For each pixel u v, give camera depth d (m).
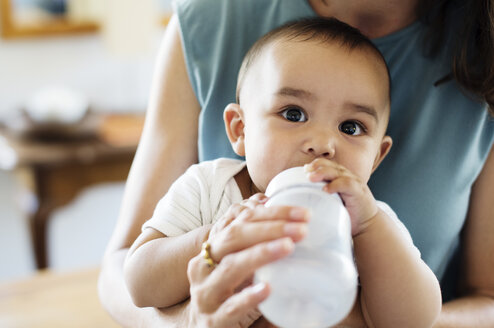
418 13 1.00
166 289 0.86
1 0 2.60
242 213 0.70
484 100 0.99
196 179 0.94
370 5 0.99
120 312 1.01
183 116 1.09
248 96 0.92
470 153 1.01
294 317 0.64
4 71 2.72
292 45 0.89
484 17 0.95
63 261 2.99
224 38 1.04
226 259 0.68
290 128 0.85
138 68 2.93
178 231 0.90
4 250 2.89
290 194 0.71
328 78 0.86
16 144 2.44
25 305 1.33
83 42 2.81
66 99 2.50
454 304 1.01
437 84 1.01
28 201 2.43
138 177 1.10
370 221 0.77
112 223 3.05
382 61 0.93
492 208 1.04
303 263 0.63
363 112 0.87
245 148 0.90
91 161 2.40
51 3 2.70
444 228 1.02
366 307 0.85
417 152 1.02
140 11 2.65
